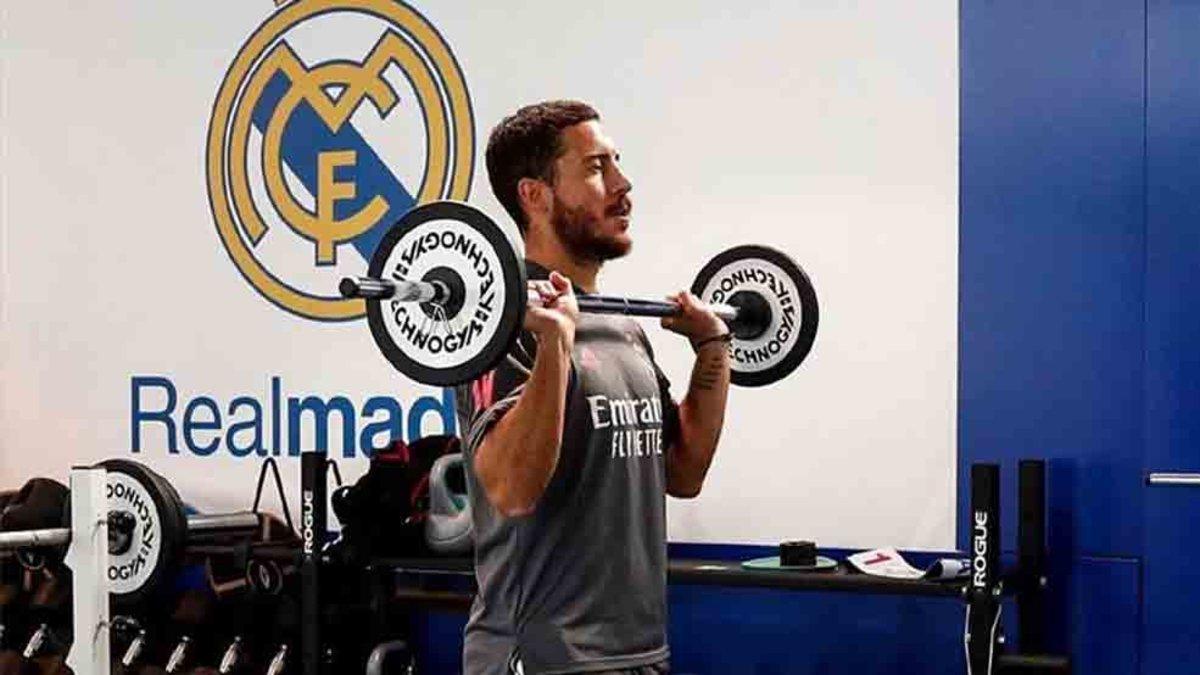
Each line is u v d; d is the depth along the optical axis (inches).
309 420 170.9
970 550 130.4
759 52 149.1
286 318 172.4
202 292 177.2
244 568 155.2
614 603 83.0
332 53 170.2
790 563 136.4
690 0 152.1
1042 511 130.3
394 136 167.2
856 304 144.8
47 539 126.6
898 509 142.9
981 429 139.4
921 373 142.1
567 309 79.2
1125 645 133.4
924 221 142.0
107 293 182.5
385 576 152.1
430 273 82.1
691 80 152.3
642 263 154.7
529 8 159.9
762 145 149.1
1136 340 133.6
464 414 84.6
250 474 174.2
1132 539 133.4
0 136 188.1
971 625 121.5
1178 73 132.4
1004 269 138.6
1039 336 137.3
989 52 139.2
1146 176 133.4
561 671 81.2
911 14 142.4
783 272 112.6
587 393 83.1
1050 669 123.8
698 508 151.4
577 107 90.4
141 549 149.8
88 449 183.9
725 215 150.9
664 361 154.1
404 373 83.1
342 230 169.3
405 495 148.3
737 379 115.6
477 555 85.6
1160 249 132.9
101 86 182.5
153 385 179.9
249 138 174.4
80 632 127.6
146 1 179.9
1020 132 138.0
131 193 181.2
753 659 148.5
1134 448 133.5
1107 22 134.7
